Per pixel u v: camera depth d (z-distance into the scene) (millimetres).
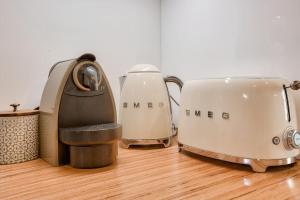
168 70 1037
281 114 500
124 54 954
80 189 433
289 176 487
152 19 1035
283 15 648
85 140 519
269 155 495
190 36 924
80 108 586
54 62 787
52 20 779
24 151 598
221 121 544
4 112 593
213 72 840
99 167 557
